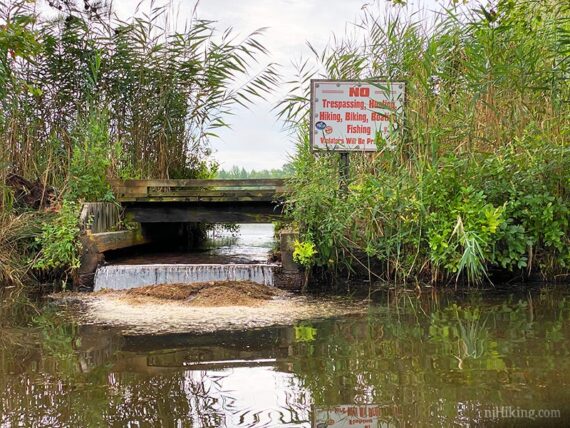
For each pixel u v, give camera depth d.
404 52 7.81
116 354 3.83
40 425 2.66
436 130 6.84
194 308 5.39
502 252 6.58
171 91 9.29
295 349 3.91
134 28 9.23
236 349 3.94
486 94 7.29
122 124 9.32
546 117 7.00
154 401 2.95
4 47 6.78
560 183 6.67
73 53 9.12
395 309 5.27
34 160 8.29
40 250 6.98
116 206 7.99
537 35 7.77
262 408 2.84
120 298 5.91
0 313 5.26
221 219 8.16
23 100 8.50
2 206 7.08
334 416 2.72
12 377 3.37
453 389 3.04
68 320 4.94
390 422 2.64
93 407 2.87
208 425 2.63
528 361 3.48
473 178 6.60
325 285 6.58
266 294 6.00
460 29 7.62
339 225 6.48
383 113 7.34
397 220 6.64
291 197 7.04
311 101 7.40
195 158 10.12
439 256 6.28
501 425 2.57
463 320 4.70
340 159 7.45
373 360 3.61
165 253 8.75
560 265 6.57
